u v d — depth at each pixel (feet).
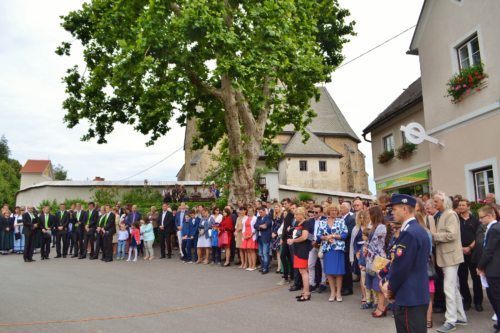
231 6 54.39
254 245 43.47
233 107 59.31
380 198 28.40
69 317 25.40
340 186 160.86
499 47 41.47
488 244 21.48
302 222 30.32
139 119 62.28
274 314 25.72
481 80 43.83
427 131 53.26
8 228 62.64
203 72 57.00
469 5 45.70
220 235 47.88
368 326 22.98
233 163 58.95
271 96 63.41
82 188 97.71
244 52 50.37
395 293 14.94
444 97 50.11
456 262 22.52
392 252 15.53
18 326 23.49
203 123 73.15
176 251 62.08
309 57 54.39
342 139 180.86
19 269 46.21
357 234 29.78
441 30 50.65
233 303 28.86
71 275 41.60
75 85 62.95
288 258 36.24
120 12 53.42
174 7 54.08
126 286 35.40
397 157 67.51
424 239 14.98
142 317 25.32
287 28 51.16
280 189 108.58
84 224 57.36
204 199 84.94
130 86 53.93
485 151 43.60
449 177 49.26
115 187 93.66
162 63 51.83
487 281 21.71
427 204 25.21
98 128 64.08
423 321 14.49
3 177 216.13
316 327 22.85
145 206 80.12
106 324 23.82
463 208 26.91
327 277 30.58
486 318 24.29
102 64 58.44
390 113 67.26
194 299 30.22
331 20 68.80
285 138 171.63
